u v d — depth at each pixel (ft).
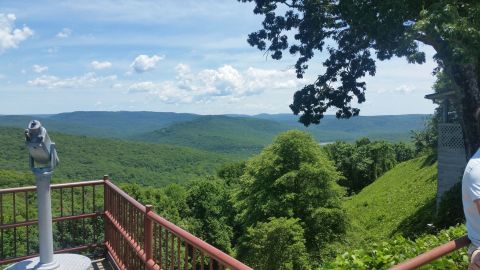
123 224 18.65
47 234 15.02
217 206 150.10
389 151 214.07
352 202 150.51
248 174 111.55
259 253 85.66
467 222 9.05
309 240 95.76
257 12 61.00
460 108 50.88
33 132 14.53
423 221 68.13
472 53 38.22
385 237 78.48
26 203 19.83
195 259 10.09
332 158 222.48
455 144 68.03
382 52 55.36
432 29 38.45
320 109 64.03
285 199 96.89
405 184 117.19
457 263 15.43
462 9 42.60
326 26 58.29
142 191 142.51
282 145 104.42
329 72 63.10
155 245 14.80
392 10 43.62
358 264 17.12
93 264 21.22
